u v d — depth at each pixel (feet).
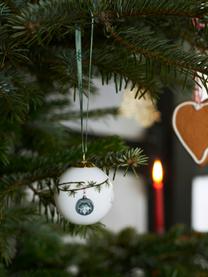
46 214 2.94
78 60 2.53
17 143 3.54
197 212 7.09
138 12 2.44
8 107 2.77
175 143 6.72
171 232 4.20
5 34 2.45
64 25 2.47
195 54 2.56
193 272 3.95
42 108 3.67
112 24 2.61
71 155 3.09
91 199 2.54
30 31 2.32
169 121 6.63
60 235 3.97
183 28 2.98
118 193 6.96
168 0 2.41
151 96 2.74
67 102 3.94
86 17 2.45
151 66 2.70
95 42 2.94
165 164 6.75
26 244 3.81
